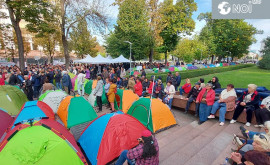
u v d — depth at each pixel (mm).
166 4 26875
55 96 6770
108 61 18906
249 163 1833
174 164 3338
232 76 18750
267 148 2406
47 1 14961
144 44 26500
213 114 5730
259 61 29500
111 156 3535
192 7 28141
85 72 16297
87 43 31438
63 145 2992
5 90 6520
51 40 30781
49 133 3127
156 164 2553
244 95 5168
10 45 30203
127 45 25969
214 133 4770
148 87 9266
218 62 40625
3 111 5086
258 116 4469
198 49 41031
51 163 2771
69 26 17766
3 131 4484
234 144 3652
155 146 2514
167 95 7445
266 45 29688
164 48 29969
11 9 13273
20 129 3119
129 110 6293
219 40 34812
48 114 5172
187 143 4289
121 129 3758
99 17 17703
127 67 25859
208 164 3211
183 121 6469
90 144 3900
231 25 34562
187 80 7859
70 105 5793
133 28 24219
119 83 11852
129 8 24297
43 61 45531
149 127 5434
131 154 2506
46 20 16125
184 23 27750
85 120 5820
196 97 6539
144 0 25688
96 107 8203
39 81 9680
